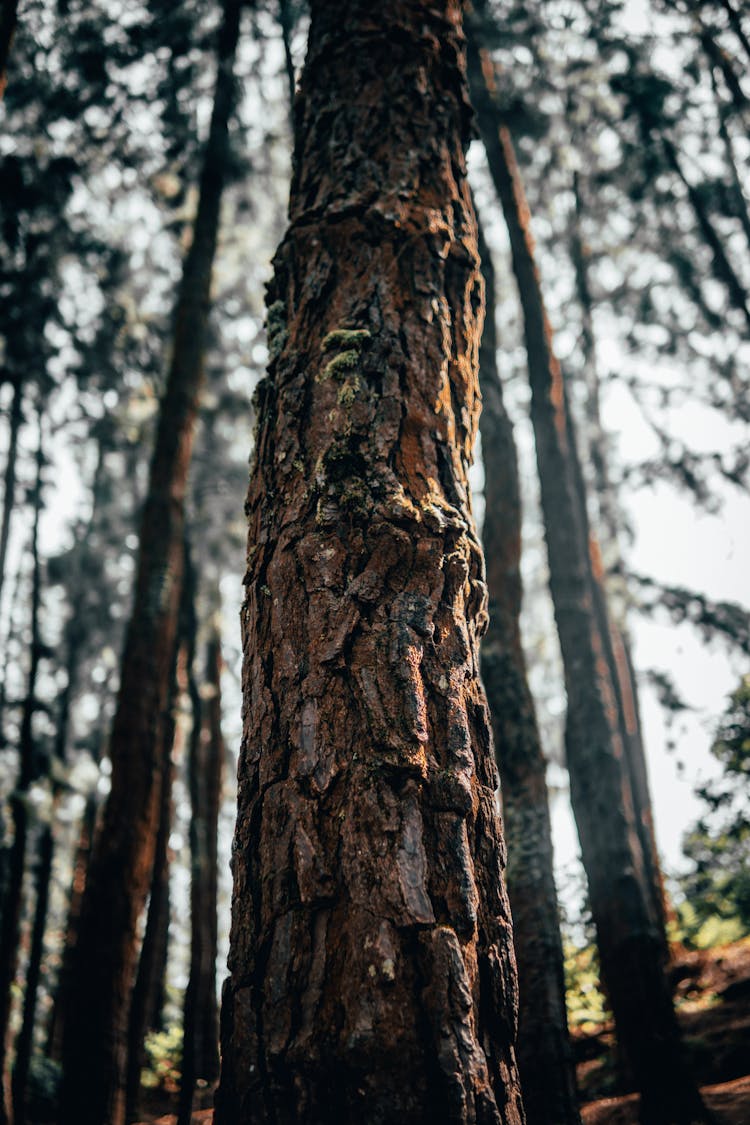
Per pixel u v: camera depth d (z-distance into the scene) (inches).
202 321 394.6
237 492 642.2
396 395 91.1
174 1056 506.0
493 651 287.7
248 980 69.8
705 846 644.1
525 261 397.7
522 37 447.8
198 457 639.8
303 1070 64.0
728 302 530.9
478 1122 61.9
